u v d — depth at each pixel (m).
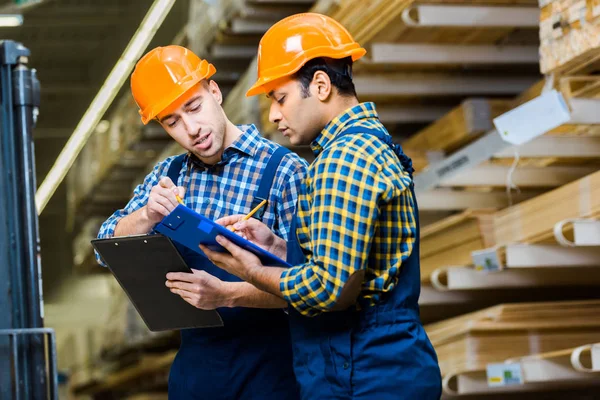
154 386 13.57
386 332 2.45
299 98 2.58
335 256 2.34
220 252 2.62
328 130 2.56
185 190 3.22
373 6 5.19
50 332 3.59
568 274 5.20
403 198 2.48
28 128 3.83
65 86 16.36
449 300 5.62
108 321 13.67
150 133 10.68
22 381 3.61
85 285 22.30
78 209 15.00
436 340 5.19
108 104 14.37
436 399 2.49
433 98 6.46
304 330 2.55
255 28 7.41
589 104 4.08
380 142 2.46
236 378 3.09
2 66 3.85
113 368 14.70
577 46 3.96
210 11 7.75
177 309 3.01
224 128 3.16
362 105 2.58
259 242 2.84
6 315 3.71
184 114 3.09
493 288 5.73
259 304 2.87
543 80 5.03
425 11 4.99
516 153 4.37
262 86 2.62
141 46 12.21
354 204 2.35
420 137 5.97
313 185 2.45
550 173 4.94
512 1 5.12
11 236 3.78
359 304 2.46
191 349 3.17
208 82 3.23
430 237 5.45
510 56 5.72
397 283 2.49
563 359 4.54
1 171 3.79
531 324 4.88
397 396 2.41
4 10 12.00
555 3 4.10
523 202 4.93
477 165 4.72
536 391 5.71
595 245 4.41
